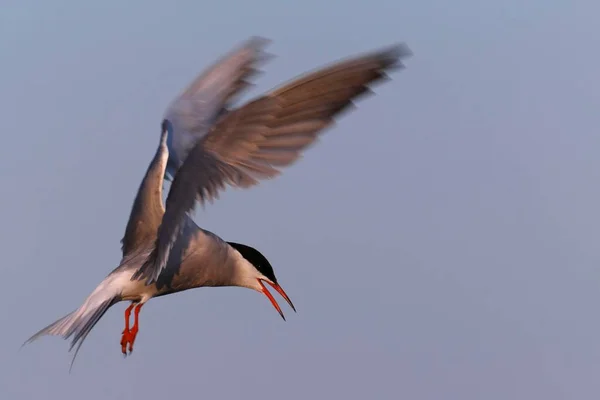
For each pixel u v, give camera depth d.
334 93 8.27
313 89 8.34
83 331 10.12
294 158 8.52
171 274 10.86
